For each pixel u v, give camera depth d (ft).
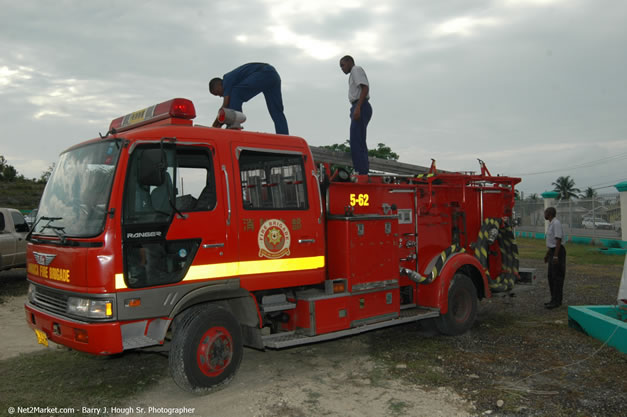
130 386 15.98
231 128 17.44
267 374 17.07
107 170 13.97
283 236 16.90
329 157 23.18
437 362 18.21
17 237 36.01
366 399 14.60
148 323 14.03
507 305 28.45
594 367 17.28
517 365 17.69
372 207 20.36
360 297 18.61
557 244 26.91
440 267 21.65
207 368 14.92
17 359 18.99
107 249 13.25
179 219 14.55
